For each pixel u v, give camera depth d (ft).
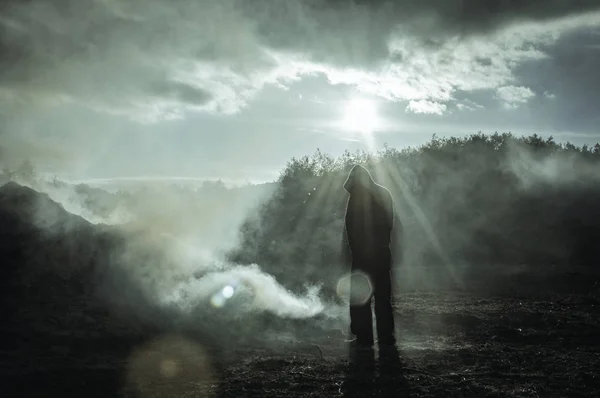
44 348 38.58
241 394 30.42
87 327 42.68
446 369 35.76
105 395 30.17
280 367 35.70
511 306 57.93
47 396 29.81
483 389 31.60
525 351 40.22
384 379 33.19
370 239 43.47
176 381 32.65
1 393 30.09
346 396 30.32
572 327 47.88
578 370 35.42
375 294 43.32
